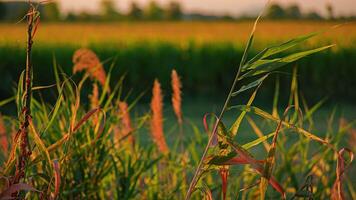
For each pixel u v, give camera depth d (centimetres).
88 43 1271
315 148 325
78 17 4853
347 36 1278
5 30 1920
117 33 2039
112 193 230
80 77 704
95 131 212
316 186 238
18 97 138
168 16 6006
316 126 636
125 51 1177
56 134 212
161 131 225
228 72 1186
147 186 232
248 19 4397
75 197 206
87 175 213
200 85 1181
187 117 773
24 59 1026
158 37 1447
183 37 1489
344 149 132
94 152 212
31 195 183
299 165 239
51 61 1142
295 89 218
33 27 129
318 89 1095
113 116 233
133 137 235
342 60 1109
